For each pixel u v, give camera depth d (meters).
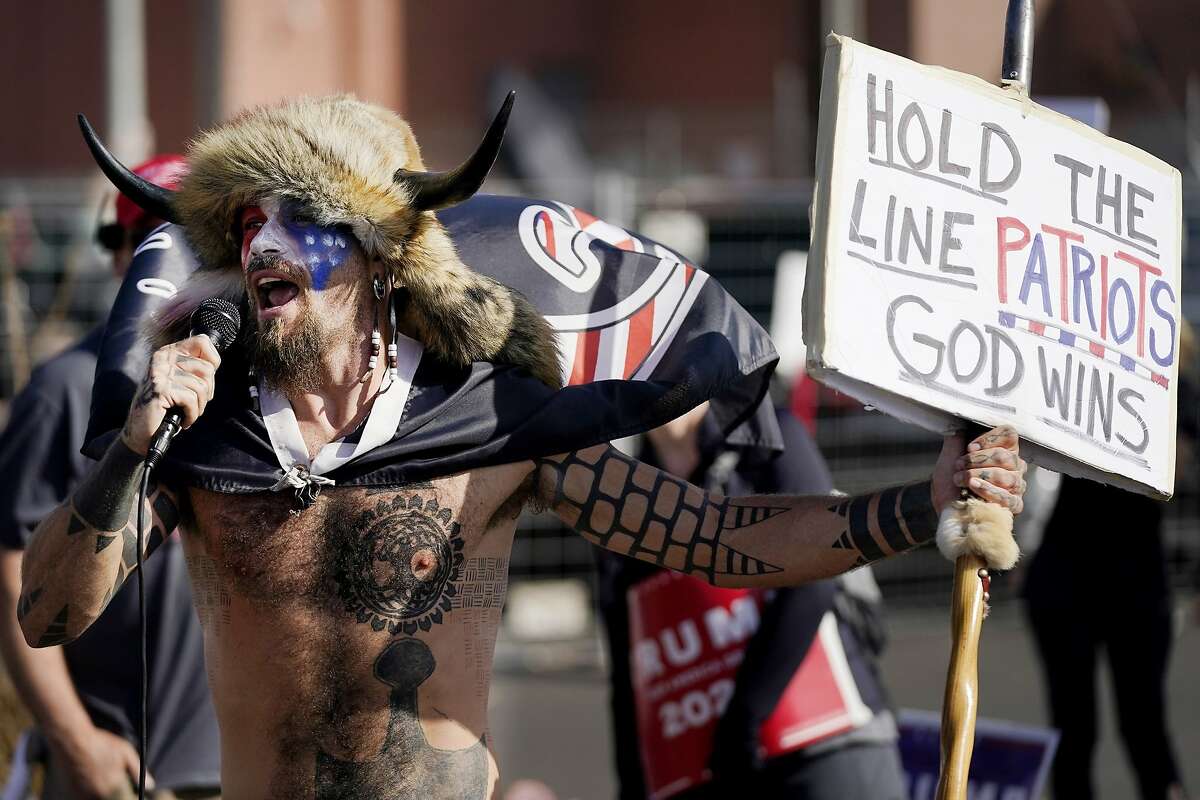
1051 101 18.08
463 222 9.84
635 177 61.34
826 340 8.04
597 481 8.88
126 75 37.62
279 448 8.35
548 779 21.28
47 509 11.37
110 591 8.27
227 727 8.55
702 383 9.22
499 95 78.38
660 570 12.82
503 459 8.57
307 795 8.34
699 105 79.88
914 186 8.41
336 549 8.34
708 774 12.53
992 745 13.73
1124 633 18.17
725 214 29.56
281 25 69.62
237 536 8.36
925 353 8.31
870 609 13.06
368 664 8.35
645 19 81.94
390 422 8.40
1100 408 8.91
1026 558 22.69
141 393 7.82
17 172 71.69
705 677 12.59
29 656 11.26
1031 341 8.67
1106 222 9.10
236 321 8.29
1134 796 20.39
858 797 12.33
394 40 76.69
